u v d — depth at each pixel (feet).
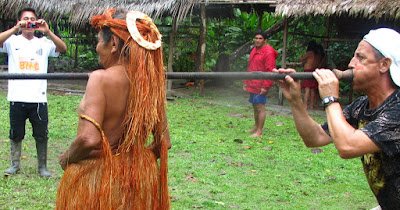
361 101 8.11
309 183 16.34
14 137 15.97
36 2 37.11
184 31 45.47
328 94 7.47
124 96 7.66
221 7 40.22
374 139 6.86
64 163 7.91
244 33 45.19
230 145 21.68
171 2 34.30
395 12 27.25
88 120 7.33
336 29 40.47
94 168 7.62
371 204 14.47
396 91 7.27
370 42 7.27
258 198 14.60
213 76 8.43
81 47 56.59
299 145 22.26
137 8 34.88
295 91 8.27
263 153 20.38
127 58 7.73
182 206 13.57
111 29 7.63
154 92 7.69
